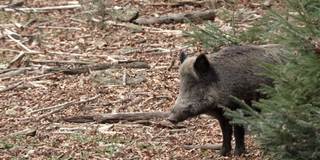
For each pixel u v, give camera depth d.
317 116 10.20
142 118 15.13
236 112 11.03
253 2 22.44
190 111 12.44
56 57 19.58
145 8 23.42
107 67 18.41
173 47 19.92
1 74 18.31
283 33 12.75
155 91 16.86
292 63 10.61
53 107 15.98
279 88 10.39
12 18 22.95
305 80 10.24
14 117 15.60
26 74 18.30
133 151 13.30
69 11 23.42
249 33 14.36
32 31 21.75
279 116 10.30
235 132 12.73
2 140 14.14
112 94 16.78
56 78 17.91
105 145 13.65
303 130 10.36
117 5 23.52
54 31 21.70
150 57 19.30
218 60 12.56
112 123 15.10
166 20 22.03
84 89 17.12
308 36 10.67
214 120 14.91
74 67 18.75
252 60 12.46
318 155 10.36
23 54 19.45
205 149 13.30
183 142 13.73
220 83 12.40
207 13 21.81
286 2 11.90
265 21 13.80
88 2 22.80
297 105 10.25
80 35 21.28
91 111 15.81
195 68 12.37
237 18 20.72
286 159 10.56
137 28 21.56
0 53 20.05
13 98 16.70
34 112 15.82
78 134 14.36
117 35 21.19
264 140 10.59
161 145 13.61
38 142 14.02
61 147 13.70
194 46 19.23
